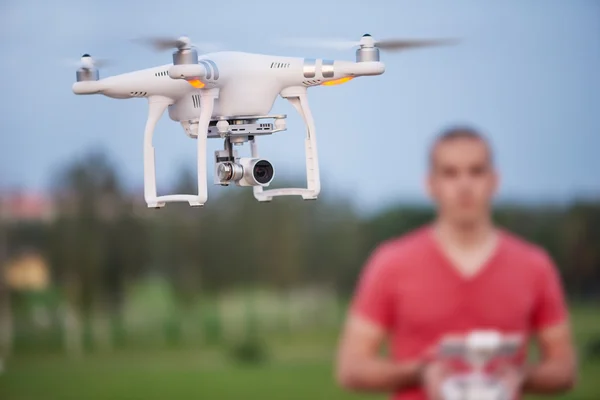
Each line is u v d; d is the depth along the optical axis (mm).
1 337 26938
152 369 22438
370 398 11914
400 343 4070
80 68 3857
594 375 17078
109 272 30516
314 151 3814
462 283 3975
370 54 3805
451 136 4039
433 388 3791
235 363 23266
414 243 4066
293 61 3834
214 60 3748
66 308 29266
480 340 3725
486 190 4023
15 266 29938
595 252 28641
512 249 4039
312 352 24453
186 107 3850
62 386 21031
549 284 4074
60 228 30594
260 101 3791
